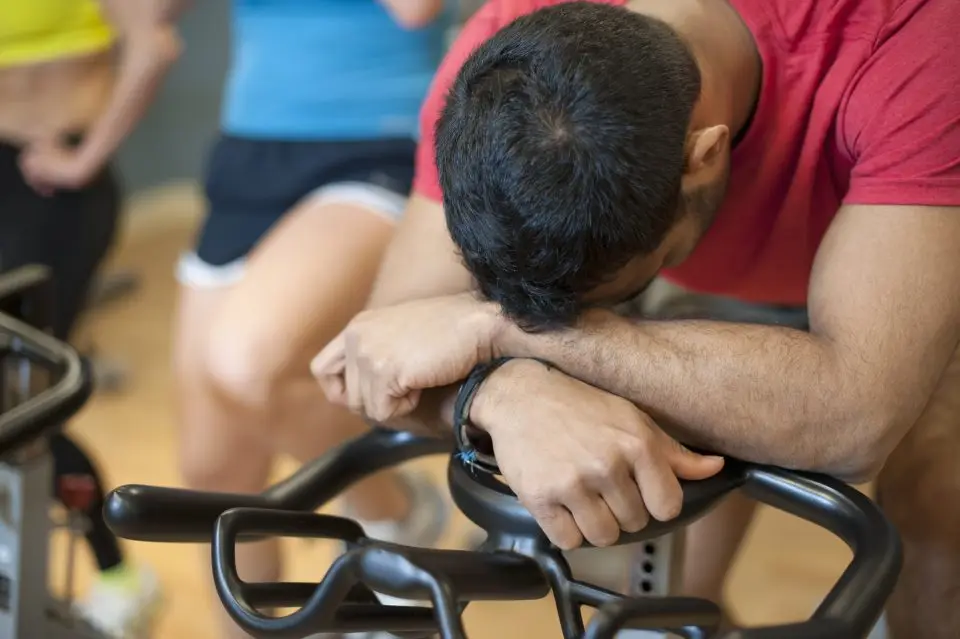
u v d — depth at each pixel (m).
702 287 1.34
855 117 0.99
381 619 0.82
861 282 0.94
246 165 1.88
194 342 1.84
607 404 0.91
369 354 1.02
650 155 0.84
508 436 0.91
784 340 0.94
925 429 1.17
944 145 0.93
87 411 2.91
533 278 0.88
